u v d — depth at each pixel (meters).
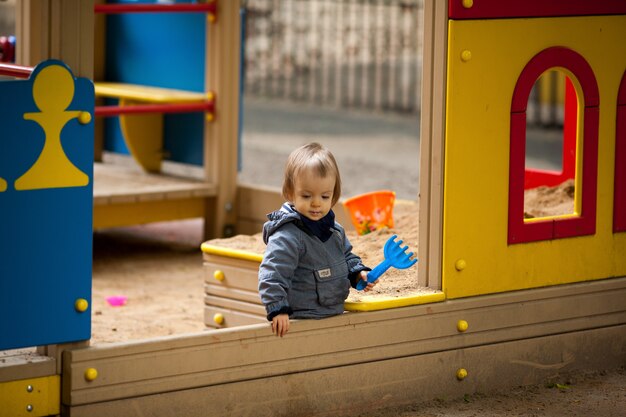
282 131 14.27
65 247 3.64
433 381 4.39
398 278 4.62
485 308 4.48
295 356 4.05
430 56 4.30
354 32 19.50
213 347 3.87
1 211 3.52
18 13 6.68
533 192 5.84
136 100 8.31
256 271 4.69
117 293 6.20
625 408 4.38
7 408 3.57
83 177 3.65
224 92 7.61
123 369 3.71
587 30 4.65
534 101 14.44
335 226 4.15
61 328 3.65
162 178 7.88
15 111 3.52
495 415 4.26
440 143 4.31
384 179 10.44
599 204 4.81
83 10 3.70
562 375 4.75
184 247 7.67
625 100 4.83
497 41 4.36
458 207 4.36
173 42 8.14
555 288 4.68
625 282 4.89
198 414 3.86
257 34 19.36
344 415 4.19
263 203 7.52
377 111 16.55
